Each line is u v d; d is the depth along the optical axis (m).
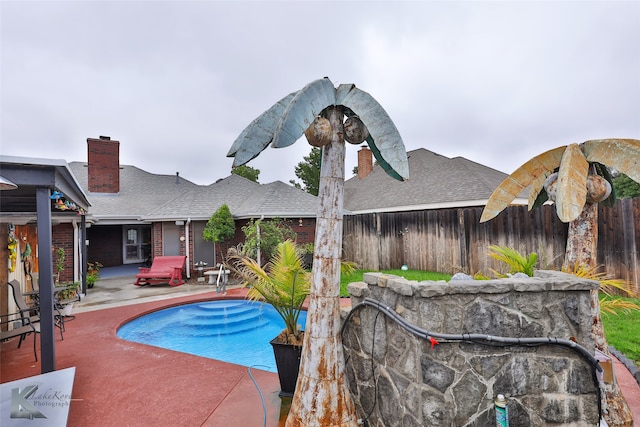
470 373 2.35
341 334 3.12
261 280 4.29
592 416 2.39
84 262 10.48
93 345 5.91
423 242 10.09
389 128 2.74
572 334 2.43
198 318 8.58
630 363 4.11
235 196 15.16
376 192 15.02
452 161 13.86
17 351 5.74
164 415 3.63
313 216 13.12
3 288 6.48
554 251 7.13
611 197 3.34
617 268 6.11
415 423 2.41
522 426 2.35
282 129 2.34
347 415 2.80
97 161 15.57
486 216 3.57
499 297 2.41
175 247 13.35
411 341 2.47
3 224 6.49
